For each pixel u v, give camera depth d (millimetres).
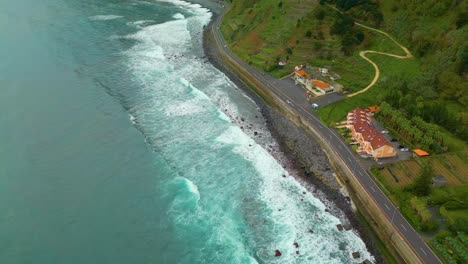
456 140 76875
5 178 70188
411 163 71812
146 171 75062
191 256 58469
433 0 107812
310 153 80812
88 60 120500
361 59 109500
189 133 87312
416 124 79188
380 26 120125
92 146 80500
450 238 55094
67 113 90938
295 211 66625
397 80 96000
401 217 60031
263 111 97625
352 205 67688
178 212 66125
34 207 64750
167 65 121438
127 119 90938
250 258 58031
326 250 59469
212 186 72250
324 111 91188
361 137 77062
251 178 74188
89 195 68250
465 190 64000
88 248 58438
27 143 79375
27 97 95688
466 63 85875
